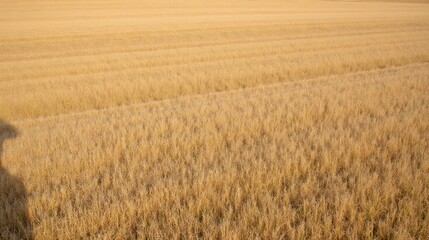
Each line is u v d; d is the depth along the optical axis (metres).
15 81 10.56
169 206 3.56
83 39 19.89
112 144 5.25
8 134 6.18
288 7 44.94
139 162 4.64
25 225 3.40
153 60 13.22
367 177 3.95
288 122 6.00
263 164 4.27
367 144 4.91
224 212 3.35
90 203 3.69
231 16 32.75
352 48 15.57
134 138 5.51
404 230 2.99
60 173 4.36
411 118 5.82
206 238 3.04
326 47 16.20
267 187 3.84
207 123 5.93
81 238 3.24
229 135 5.43
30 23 27.00
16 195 3.96
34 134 5.94
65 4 44.81
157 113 6.85
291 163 4.33
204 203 3.53
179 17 31.73
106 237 3.06
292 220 3.28
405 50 14.58
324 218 3.17
